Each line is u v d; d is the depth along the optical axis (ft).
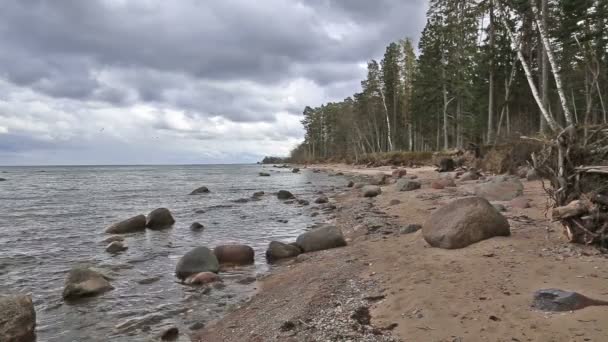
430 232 27.55
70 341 20.16
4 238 46.52
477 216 26.27
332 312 19.38
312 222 54.08
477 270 21.13
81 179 191.42
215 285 27.94
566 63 106.32
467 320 15.89
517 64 133.28
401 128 238.27
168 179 185.47
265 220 57.62
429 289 19.67
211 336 19.83
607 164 24.62
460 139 158.30
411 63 203.00
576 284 17.74
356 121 262.67
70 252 39.32
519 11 61.21
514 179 50.01
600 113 92.79
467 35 139.64
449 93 158.10
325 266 28.60
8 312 20.07
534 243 24.36
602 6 100.32
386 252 29.04
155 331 21.03
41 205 80.48
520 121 118.32
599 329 13.71
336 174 172.76
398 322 16.93
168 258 36.68
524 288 18.01
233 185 133.69
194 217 61.26
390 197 65.36
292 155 492.95
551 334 13.89
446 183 69.15
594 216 22.52
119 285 28.73
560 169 25.20
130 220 50.85
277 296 24.39
